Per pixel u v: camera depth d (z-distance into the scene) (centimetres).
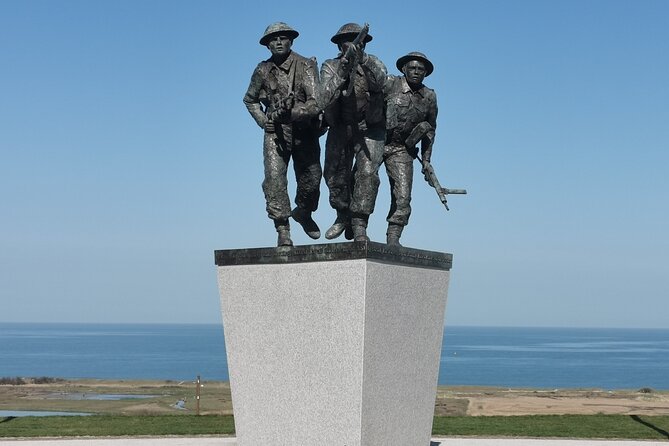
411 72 1089
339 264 920
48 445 1475
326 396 927
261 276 986
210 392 4966
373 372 916
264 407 981
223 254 1027
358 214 1022
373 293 911
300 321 950
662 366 12750
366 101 994
